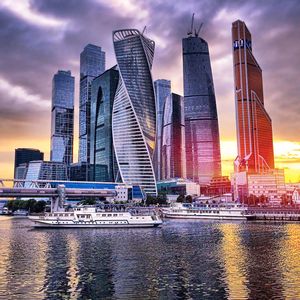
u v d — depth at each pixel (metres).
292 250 102.94
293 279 69.94
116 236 143.25
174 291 62.88
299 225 186.50
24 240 130.75
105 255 97.81
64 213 181.62
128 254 99.19
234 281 68.88
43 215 183.25
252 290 63.09
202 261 88.00
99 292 62.59
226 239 128.88
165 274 74.69
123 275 74.00
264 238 130.25
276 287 64.69
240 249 105.44
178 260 89.62
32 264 85.56
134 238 136.00
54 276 73.56
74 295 61.06
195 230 163.88
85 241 127.69
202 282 68.31
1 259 92.31
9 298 59.44
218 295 60.53
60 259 92.12
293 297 59.16
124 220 182.00
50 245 117.44
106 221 181.12
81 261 89.25
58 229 174.62
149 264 84.88
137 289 64.19
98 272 76.88
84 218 180.88
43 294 61.56
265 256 93.88
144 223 183.00
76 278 71.81
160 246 113.62
